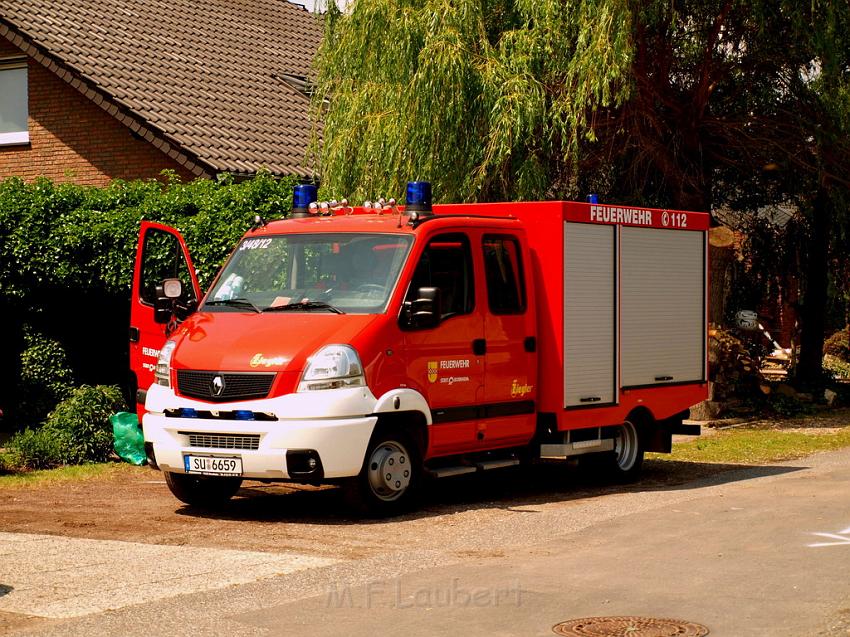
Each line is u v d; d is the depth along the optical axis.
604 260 16.27
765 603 9.28
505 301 15.14
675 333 17.73
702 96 25.84
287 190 20.11
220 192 20.12
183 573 10.62
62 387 21.53
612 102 24.02
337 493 15.88
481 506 14.68
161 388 14.05
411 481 13.99
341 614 9.10
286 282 14.49
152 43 31.09
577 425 15.79
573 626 8.67
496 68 22.59
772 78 26.89
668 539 12.06
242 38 34.75
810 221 30.34
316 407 13.07
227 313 14.40
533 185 22.81
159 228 17.56
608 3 22.69
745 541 11.85
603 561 11.01
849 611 8.98
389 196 23.14
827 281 31.19
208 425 13.42
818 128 25.98
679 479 17.20
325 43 25.11
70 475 17.52
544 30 23.09
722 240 27.06
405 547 11.90
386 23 23.62
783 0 24.56
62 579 10.41
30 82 29.09
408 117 22.75
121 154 27.81
